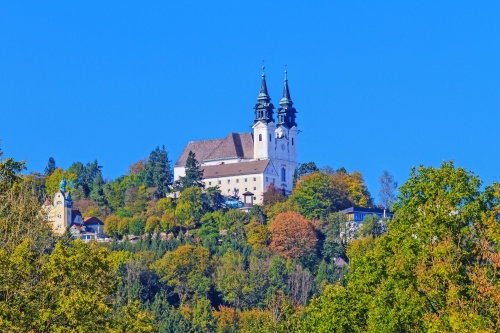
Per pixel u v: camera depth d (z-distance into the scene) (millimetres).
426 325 177750
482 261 194375
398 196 198625
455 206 186125
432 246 183000
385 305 186750
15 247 195375
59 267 188750
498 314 168625
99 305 185375
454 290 172375
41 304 182750
